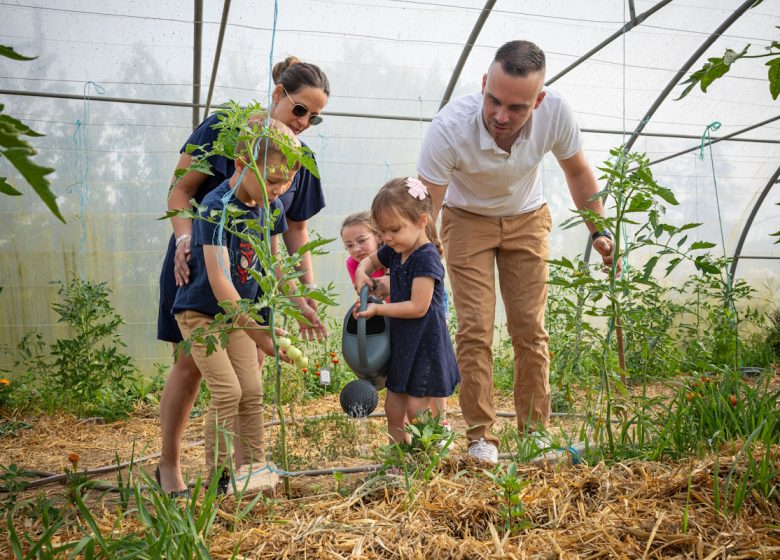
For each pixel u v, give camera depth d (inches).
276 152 87.7
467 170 117.0
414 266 106.4
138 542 64.4
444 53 240.5
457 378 111.7
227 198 79.2
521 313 124.3
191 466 135.5
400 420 109.7
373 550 68.8
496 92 102.2
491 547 68.6
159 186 256.7
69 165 246.8
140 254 263.4
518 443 100.2
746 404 104.2
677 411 99.4
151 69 228.4
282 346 84.0
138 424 200.1
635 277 94.8
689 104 273.4
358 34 227.0
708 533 69.0
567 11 223.6
